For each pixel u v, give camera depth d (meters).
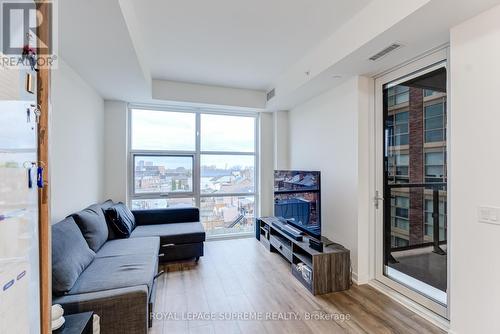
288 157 4.67
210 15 2.25
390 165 2.74
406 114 2.54
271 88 4.18
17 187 0.74
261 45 2.83
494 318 1.63
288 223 3.49
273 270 3.15
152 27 2.47
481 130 1.69
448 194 2.01
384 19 1.90
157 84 3.90
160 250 3.24
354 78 2.86
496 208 1.62
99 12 1.70
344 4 2.07
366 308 2.31
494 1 1.55
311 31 2.50
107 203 3.42
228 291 2.62
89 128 3.20
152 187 4.29
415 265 2.44
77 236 2.17
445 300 2.15
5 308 0.67
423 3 1.59
